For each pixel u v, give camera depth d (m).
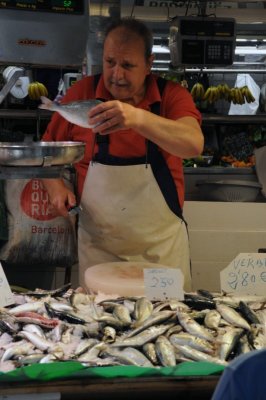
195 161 4.51
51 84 4.82
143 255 2.58
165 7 4.28
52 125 2.64
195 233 3.64
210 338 1.56
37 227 2.96
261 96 5.44
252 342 1.56
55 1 2.70
